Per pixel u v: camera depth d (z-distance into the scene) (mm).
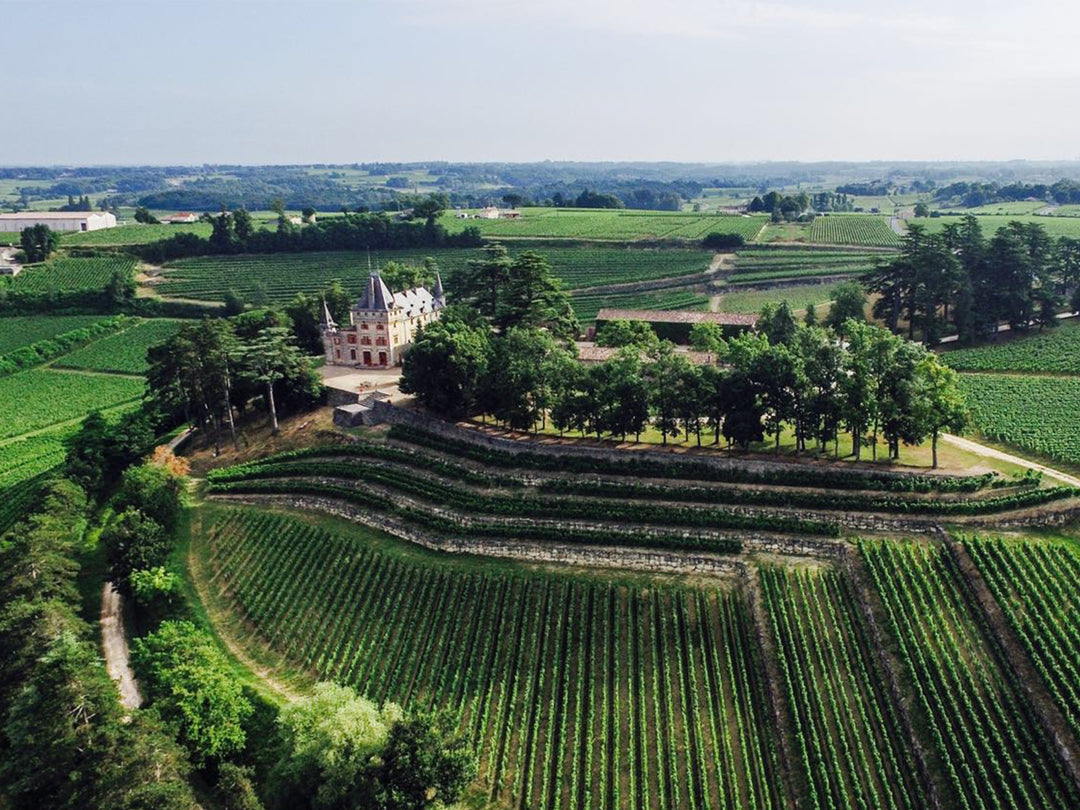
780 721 72938
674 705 76625
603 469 105062
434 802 66625
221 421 144625
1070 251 175750
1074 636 72250
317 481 117500
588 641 84375
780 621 81438
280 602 96562
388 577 96250
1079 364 142500
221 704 78250
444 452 115875
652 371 107500
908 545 86375
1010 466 98188
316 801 69000
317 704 73562
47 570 91625
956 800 63750
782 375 100125
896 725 70188
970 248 169375
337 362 157500
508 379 112625
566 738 75188
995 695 69688
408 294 162375
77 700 69250
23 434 165250
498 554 97562
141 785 63594
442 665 84500
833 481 96438
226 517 113500
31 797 69312
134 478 113062
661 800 68438
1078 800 61875
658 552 92312
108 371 198750
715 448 106875
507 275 155625
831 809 65438
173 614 97500
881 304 170875
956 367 147250
